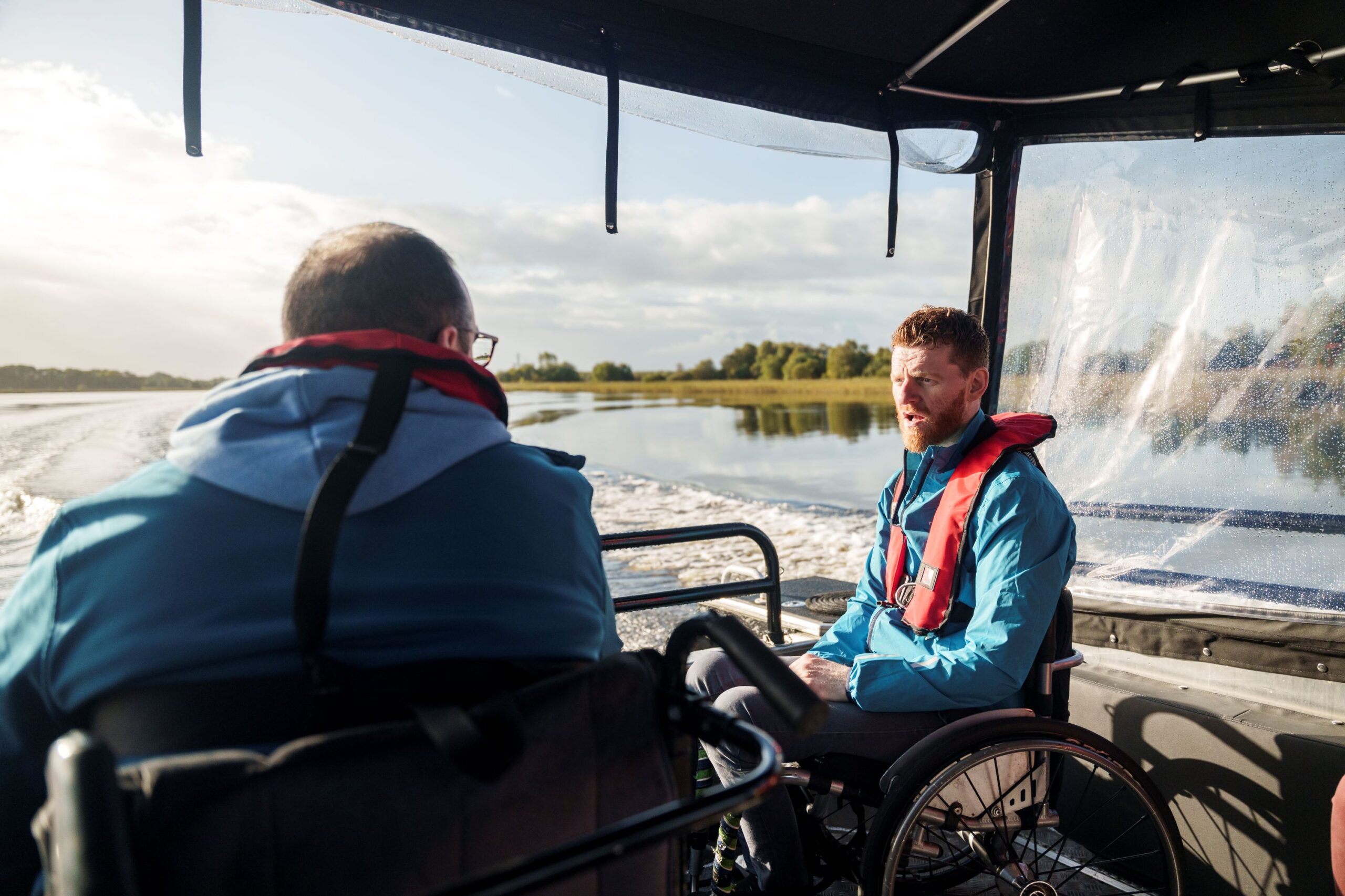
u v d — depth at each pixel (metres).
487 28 2.15
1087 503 2.96
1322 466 2.43
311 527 0.90
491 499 1.06
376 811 0.79
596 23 2.27
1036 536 1.93
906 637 2.14
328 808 0.77
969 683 1.89
